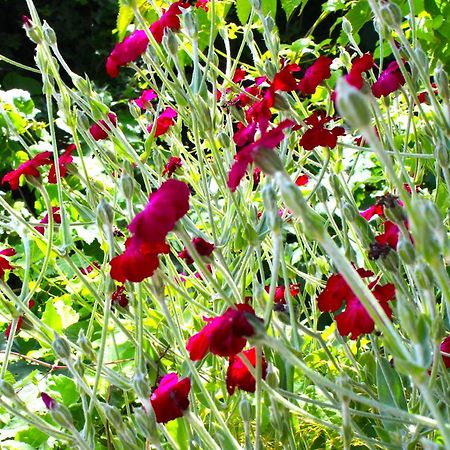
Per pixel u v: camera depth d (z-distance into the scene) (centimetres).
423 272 38
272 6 72
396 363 35
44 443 61
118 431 47
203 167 55
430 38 76
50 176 62
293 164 63
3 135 104
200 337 42
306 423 58
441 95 50
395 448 46
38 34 58
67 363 48
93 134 66
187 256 55
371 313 34
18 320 54
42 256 71
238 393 54
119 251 57
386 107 60
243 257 55
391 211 47
